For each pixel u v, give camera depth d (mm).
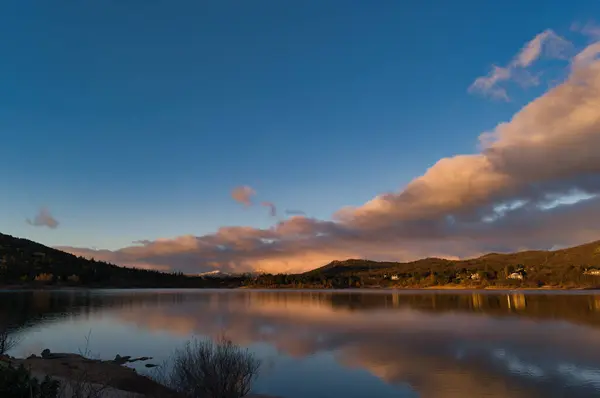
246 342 37594
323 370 25734
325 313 72375
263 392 20766
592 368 26141
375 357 30094
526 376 24156
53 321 56062
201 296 148875
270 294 175375
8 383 12281
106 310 75875
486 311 74250
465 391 21172
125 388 17531
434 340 38812
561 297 125000
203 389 15188
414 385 22312
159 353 31203
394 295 155125
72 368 21312
